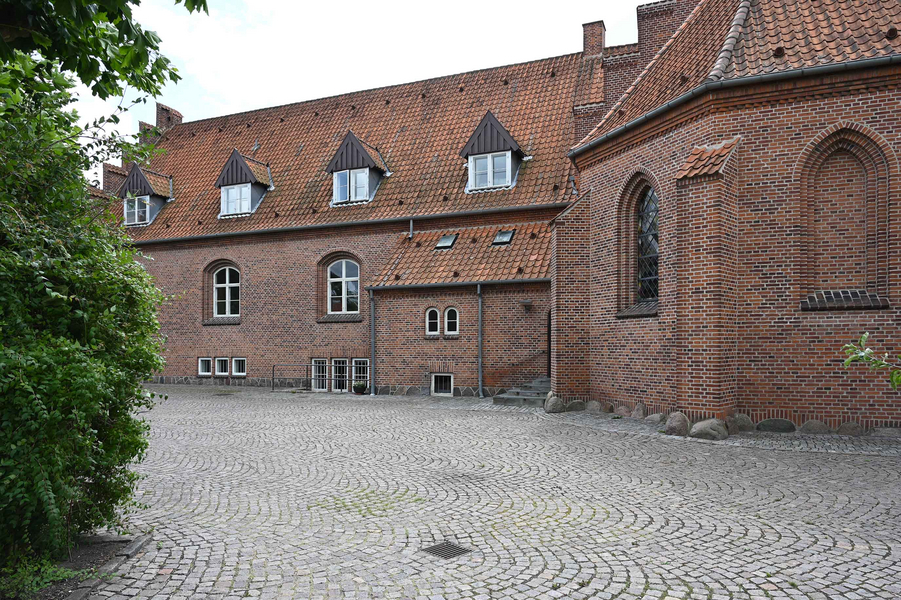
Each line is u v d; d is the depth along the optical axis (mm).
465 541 5691
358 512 6621
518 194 18828
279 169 23531
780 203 11250
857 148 10898
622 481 7918
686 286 11344
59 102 5766
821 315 10984
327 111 24938
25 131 4969
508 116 21203
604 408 14312
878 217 10750
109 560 5055
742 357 11438
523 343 17125
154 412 15227
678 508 6684
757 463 8859
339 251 20688
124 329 5434
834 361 10883
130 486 5602
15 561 4551
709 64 12469
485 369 17484
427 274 18234
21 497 4109
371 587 4656
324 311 21062
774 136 11305
